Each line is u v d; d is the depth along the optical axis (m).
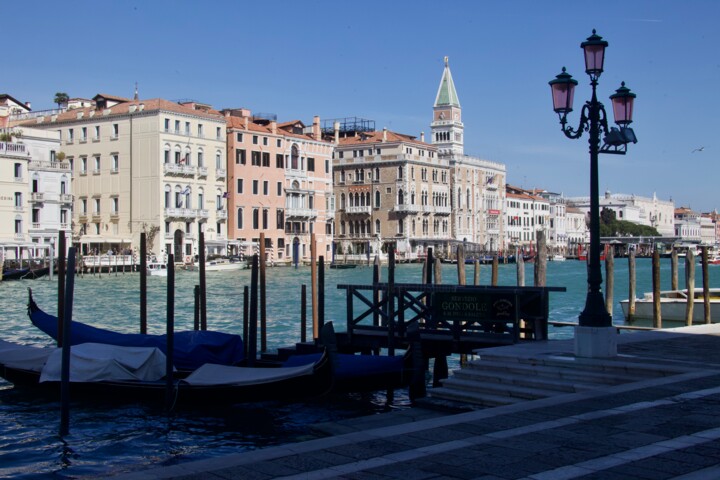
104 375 17.36
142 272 23.44
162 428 15.51
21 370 18.47
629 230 167.88
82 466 13.33
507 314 16.86
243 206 86.69
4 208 68.25
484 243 124.19
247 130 86.94
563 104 13.38
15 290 53.94
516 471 7.17
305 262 94.62
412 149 106.50
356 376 16.41
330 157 99.00
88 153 81.81
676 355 13.76
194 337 18.92
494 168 128.00
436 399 13.25
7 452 14.03
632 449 7.75
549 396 12.12
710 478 6.79
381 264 101.06
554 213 155.75
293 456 7.82
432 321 17.98
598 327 13.34
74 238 75.38
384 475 7.17
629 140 13.21
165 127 78.44
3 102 92.62
